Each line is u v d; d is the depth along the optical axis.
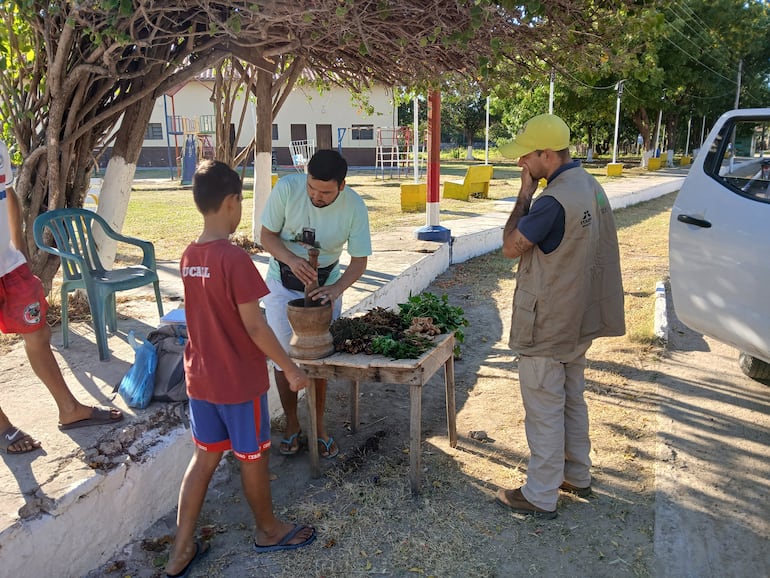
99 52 4.28
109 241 5.38
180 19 4.65
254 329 2.57
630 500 3.40
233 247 2.59
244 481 2.84
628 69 4.15
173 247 10.02
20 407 3.47
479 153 47.69
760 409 4.45
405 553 2.97
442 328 3.71
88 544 2.78
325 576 2.83
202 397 2.69
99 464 2.93
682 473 3.61
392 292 6.64
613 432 4.14
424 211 14.31
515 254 3.04
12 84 4.88
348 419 4.41
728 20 33.47
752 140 4.31
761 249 3.72
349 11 3.67
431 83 5.30
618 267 3.22
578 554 2.97
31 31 4.62
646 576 2.82
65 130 4.82
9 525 2.43
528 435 3.25
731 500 3.36
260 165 8.77
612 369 5.21
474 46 4.03
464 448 3.97
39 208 5.06
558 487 3.22
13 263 2.96
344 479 3.61
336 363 3.25
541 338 3.06
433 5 3.55
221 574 2.84
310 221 3.44
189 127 32.34
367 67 5.66
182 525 2.80
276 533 3.00
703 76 32.19
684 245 4.39
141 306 5.74
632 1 3.71
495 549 3.01
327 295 3.29
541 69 4.50
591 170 32.19
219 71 8.07
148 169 32.88
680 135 57.06
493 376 5.20
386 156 34.91
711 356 5.50
